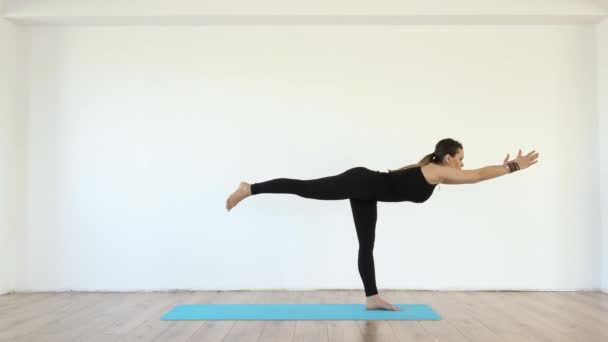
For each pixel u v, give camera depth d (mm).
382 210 4352
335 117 4398
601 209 4332
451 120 4391
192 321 3115
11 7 4223
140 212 4371
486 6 4160
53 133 4426
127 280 4332
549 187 4363
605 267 4262
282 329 2904
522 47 4434
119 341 2645
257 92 4422
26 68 4445
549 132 4391
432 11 4164
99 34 4453
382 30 4441
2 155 4258
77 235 4363
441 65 4422
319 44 4438
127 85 4438
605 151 4289
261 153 4387
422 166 3176
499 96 4406
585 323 3070
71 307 3611
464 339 2674
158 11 4203
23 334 2799
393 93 4406
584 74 4418
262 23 4395
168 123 4414
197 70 4438
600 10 4164
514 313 3369
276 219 4355
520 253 4332
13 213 4367
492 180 4363
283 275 4320
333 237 4340
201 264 4332
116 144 4414
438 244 4332
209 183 4375
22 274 4348
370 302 3416
